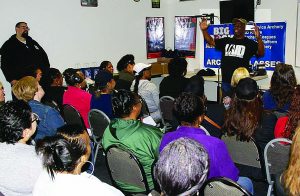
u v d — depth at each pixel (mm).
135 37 6691
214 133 2523
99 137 3422
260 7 5797
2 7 4969
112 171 2295
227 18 5910
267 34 5711
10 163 1677
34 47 5113
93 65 6094
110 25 6258
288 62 5617
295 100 2227
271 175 2354
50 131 2678
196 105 1902
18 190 1680
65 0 5598
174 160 997
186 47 7043
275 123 2354
